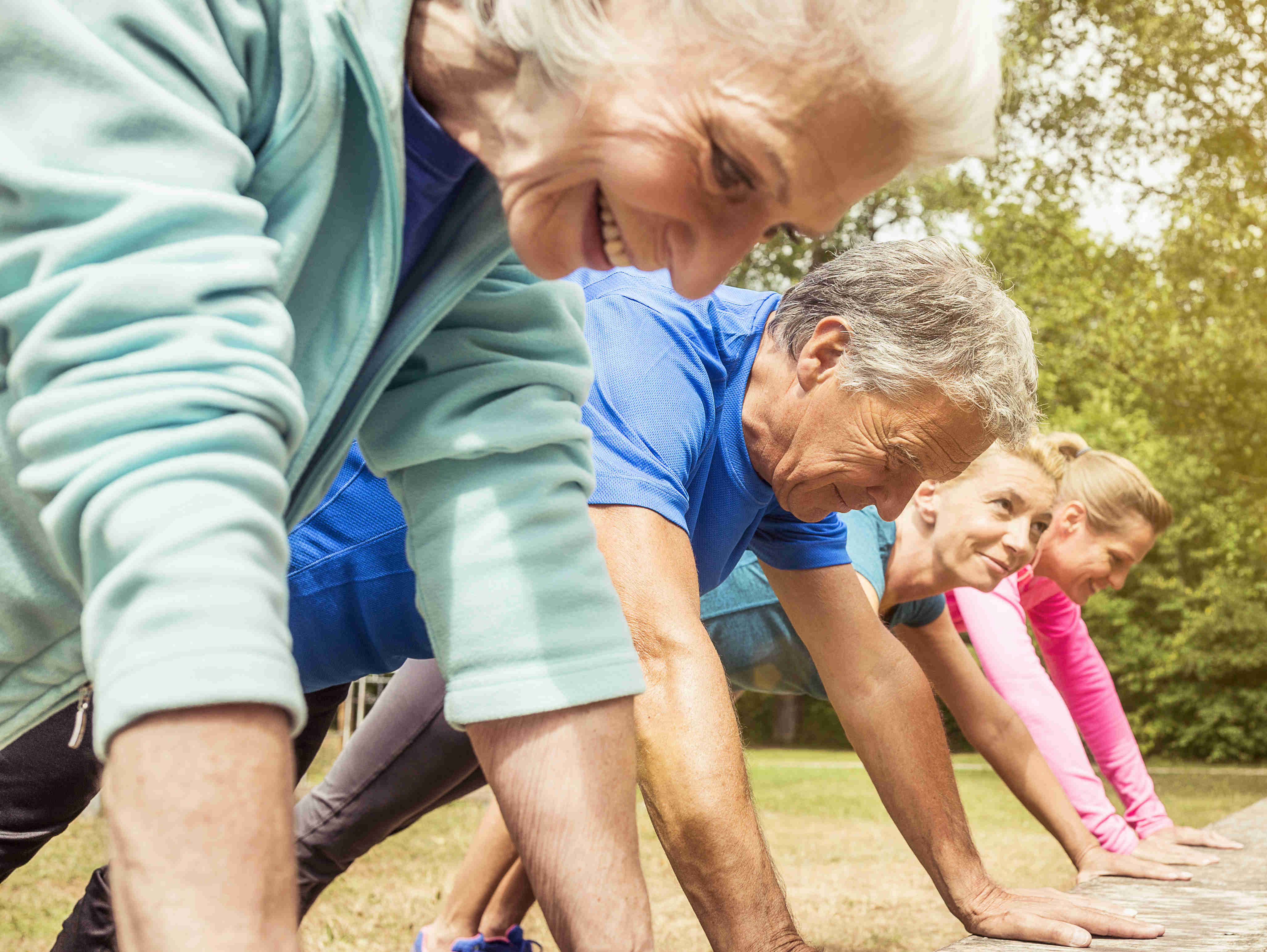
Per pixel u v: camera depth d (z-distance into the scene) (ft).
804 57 2.48
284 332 2.54
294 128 2.79
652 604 4.79
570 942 3.31
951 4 2.54
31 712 2.96
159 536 2.22
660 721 4.62
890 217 59.62
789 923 4.60
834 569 6.60
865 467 5.65
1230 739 58.59
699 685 4.66
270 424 2.46
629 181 2.67
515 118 2.89
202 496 2.28
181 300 2.39
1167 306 54.39
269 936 2.17
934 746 6.59
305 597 5.78
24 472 2.36
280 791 2.24
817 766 44.75
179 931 2.09
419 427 3.50
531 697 3.31
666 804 4.57
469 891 8.95
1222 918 6.81
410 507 3.58
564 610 3.41
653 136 2.61
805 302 5.77
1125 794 11.51
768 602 8.78
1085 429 56.85
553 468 3.53
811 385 5.66
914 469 5.65
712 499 5.99
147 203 2.41
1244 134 53.93
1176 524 57.47
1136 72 55.01
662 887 13.51
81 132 2.46
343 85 2.86
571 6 2.64
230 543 2.27
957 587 9.08
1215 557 58.90
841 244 56.39
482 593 3.38
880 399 5.51
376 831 7.57
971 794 29.78
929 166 2.74
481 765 3.51
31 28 2.46
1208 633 57.98
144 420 2.31
